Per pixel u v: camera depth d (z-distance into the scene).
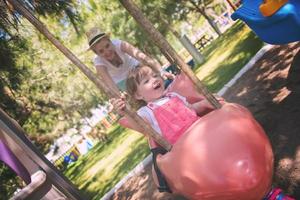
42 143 5.38
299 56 1.98
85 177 4.17
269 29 1.43
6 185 3.64
